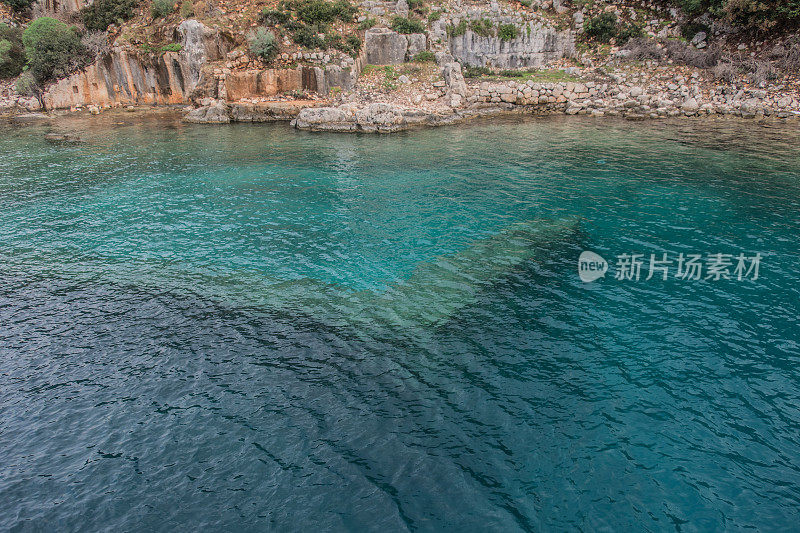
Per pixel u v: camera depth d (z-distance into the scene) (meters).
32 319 12.24
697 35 38.03
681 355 10.37
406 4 40.59
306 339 11.27
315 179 23.03
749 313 11.74
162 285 13.80
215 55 39.34
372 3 41.12
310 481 7.62
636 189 20.36
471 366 10.20
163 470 7.89
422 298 12.84
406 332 11.43
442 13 41.44
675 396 9.24
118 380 10.02
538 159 25.27
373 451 8.16
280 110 36.62
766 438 8.29
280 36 38.47
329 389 9.62
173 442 8.43
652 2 40.94
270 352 10.83
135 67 41.12
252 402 9.32
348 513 7.09
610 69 38.78
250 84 37.72
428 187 21.50
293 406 9.20
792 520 6.89
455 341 11.04
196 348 11.01
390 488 7.48
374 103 34.12
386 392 9.51
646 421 8.69
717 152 25.33
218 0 40.62
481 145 28.61
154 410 9.18
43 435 8.66
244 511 7.16
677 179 21.38
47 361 10.65
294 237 16.81
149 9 42.44
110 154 27.95
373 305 12.59
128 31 41.50
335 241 16.41
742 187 20.12
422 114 34.78
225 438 8.48
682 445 8.18
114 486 7.64
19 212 19.44
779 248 14.86
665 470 7.72
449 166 24.56
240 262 15.09
